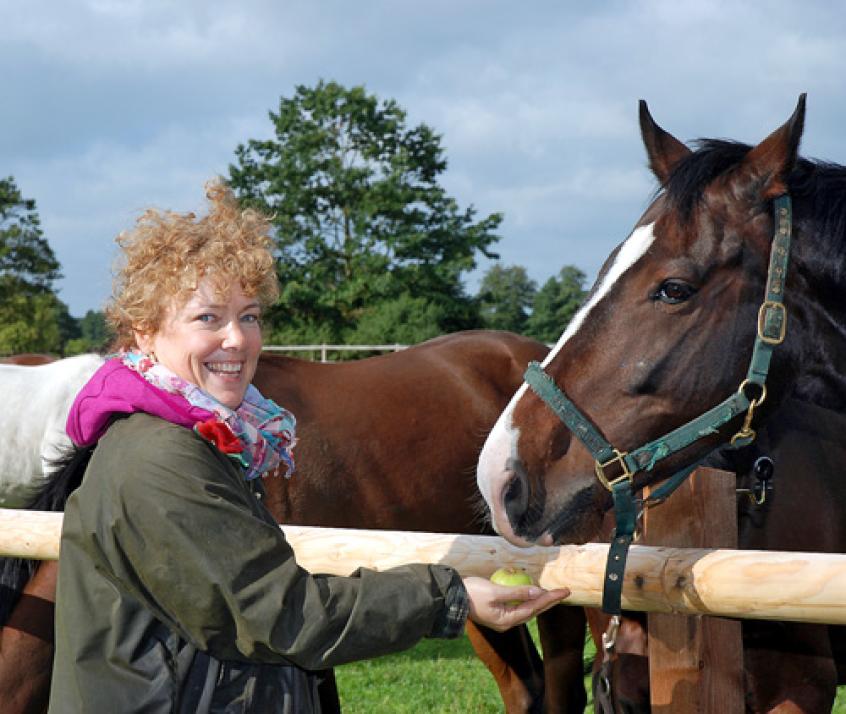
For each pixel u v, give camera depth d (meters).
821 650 2.14
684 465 1.94
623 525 1.92
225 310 1.39
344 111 34.81
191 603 1.23
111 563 1.26
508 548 1.76
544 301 67.62
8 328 45.28
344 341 30.20
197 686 1.29
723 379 1.92
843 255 2.00
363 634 1.26
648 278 1.94
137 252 1.39
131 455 1.28
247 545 1.24
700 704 1.66
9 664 2.44
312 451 3.60
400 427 3.74
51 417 3.18
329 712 2.35
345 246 34.22
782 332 1.93
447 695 4.73
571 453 1.92
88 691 1.27
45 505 2.22
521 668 3.64
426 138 35.78
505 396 3.99
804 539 2.24
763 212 1.97
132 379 1.36
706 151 2.04
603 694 1.88
